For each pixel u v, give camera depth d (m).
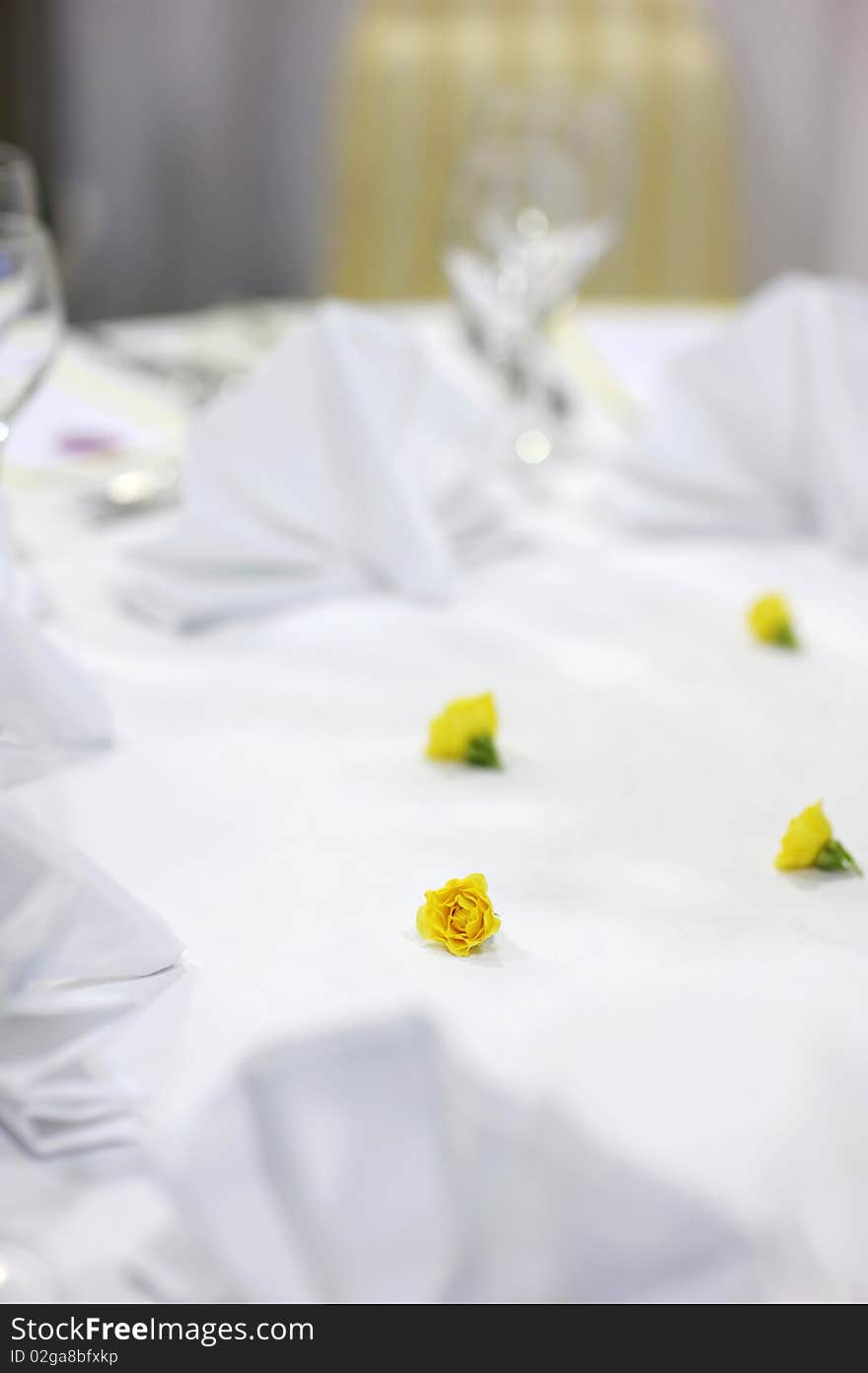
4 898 1.06
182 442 1.68
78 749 1.23
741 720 1.31
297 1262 1.04
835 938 1.11
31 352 1.33
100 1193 1.02
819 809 1.16
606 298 2.99
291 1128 1.05
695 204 3.01
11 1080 1.03
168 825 1.18
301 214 3.90
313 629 1.41
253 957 1.09
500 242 1.68
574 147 1.68
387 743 1.27
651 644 1.41
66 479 1.62
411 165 2.97
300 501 1.45
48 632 1.38
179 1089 1.04
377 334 1.48
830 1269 1.02
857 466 1.55
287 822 1.18
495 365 1.78
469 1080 1.04
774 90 3.62
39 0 3.61
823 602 1.48
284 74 3.75
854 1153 1.04
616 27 2.98
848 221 3.74
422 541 1.44
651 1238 1.01
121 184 3.86
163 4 3.69
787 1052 1.04
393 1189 1.05
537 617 1.44
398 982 1.07
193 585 1.42
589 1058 1.04
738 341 1.59
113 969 1.07
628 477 1.61
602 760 1.26
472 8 2.96
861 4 3.52
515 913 1.12
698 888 1.15
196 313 4.01
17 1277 1.00
